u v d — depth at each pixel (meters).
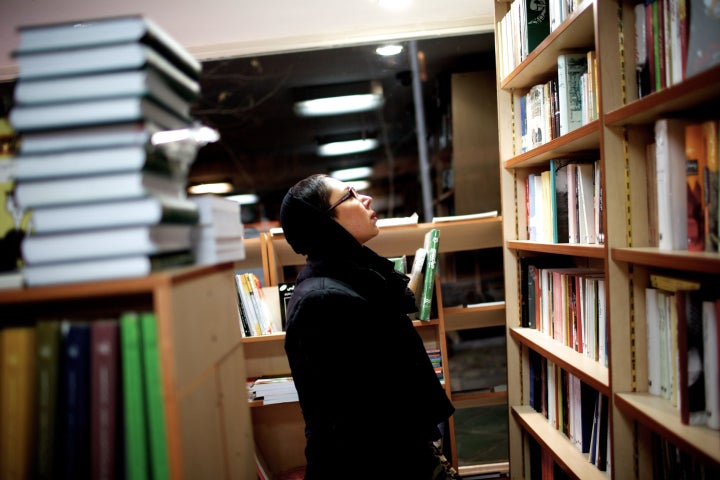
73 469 0.67
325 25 2.21
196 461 0.73
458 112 2.84
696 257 0.81
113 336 0.67
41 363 0.67
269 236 2.08
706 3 0.86
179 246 0.79
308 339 1.12
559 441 1.54
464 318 2.28
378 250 2.29
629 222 1.11
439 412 1.25
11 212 0.78
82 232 0.67
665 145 0.94
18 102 0.67
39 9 2.03
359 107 3.90
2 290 0.65
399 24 2.22
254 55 2.28
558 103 1.46
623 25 1.10
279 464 2.14
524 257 1.90
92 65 0.66
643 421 1.00
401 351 1.22
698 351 0.91
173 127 0.79
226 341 0.92
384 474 1.12
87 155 0.66
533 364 1.87
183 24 2.14
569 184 1.42
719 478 0.92
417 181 4.41
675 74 0.94
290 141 4.63
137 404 0.66
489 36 2.47
